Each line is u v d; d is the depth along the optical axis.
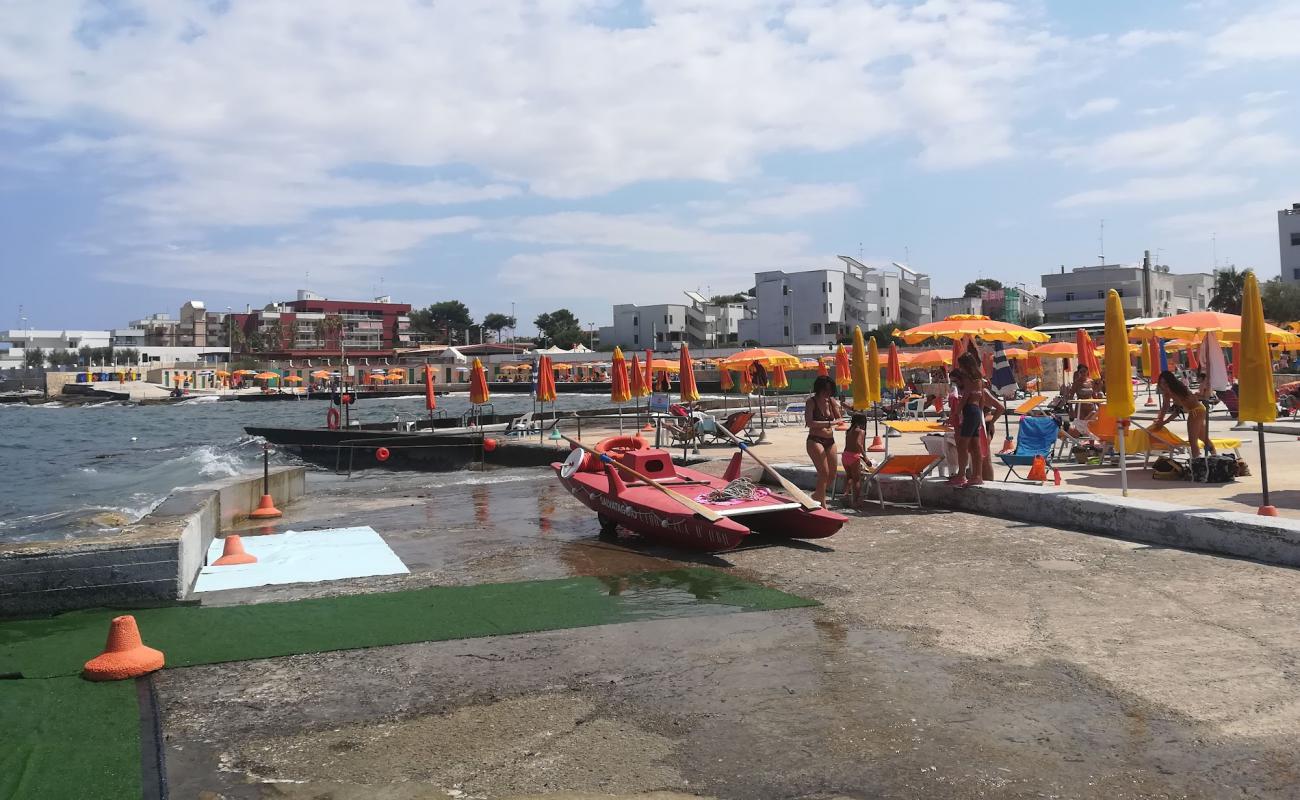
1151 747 4.34
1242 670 5.29
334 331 141.25
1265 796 3.83
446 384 98.94
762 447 20.36
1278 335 18.39
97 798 4.05
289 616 7.25
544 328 162.75
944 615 6.76
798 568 8.66
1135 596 6.96
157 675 5.83
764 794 4.00
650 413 26.47
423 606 7.54
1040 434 12.14
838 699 5.12
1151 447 12.46
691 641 6.35
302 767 4.41
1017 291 111.31
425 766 4.38
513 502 15.12
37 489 21.23
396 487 18.69
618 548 10.26
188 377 104.19
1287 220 74.06
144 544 7.61
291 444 26.89
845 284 98.00
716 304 126.62
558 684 5.53
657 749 4.52
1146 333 19.09
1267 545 7.76
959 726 4.67
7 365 139.00
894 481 12.34
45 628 6.96
